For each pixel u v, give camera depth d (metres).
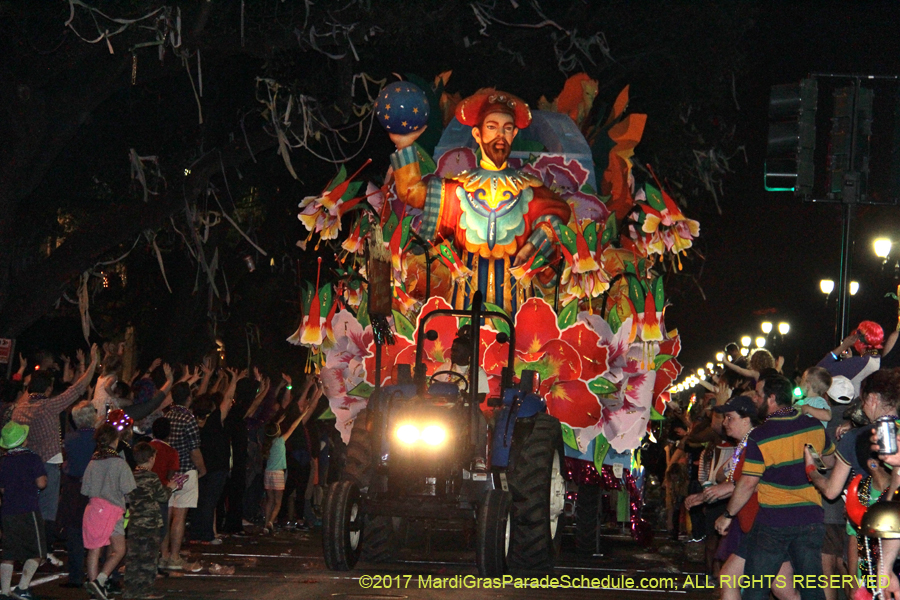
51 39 15.29
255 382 14.30
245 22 15.68
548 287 12.52
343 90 17.27
